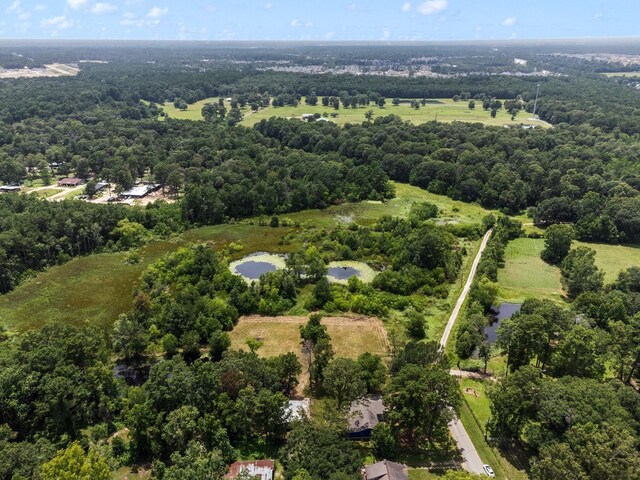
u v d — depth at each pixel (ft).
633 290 324.60
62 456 163.32
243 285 331.77
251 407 204.54
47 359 219.20
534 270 386.73
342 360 220.64
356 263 392.47
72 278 362.53
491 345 273.75
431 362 231.71
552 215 473.26
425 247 370.53
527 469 194.29
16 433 191.42
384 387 219.00
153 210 463.42
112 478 181.27
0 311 316.40
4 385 204.95
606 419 183.11
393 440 196.54
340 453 179.32
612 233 436.35
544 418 193.77
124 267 380.99
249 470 183.83
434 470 192.34
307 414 215.10
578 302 299.99
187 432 193.36
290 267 361.10
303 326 294.25
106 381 223.51
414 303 324.39
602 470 156.97
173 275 350.23
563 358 237.66
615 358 248.52
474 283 342.23
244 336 286.87
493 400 207.82
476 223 475.31
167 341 266.98
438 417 201.57
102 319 307.78
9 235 354.74
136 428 195.72
